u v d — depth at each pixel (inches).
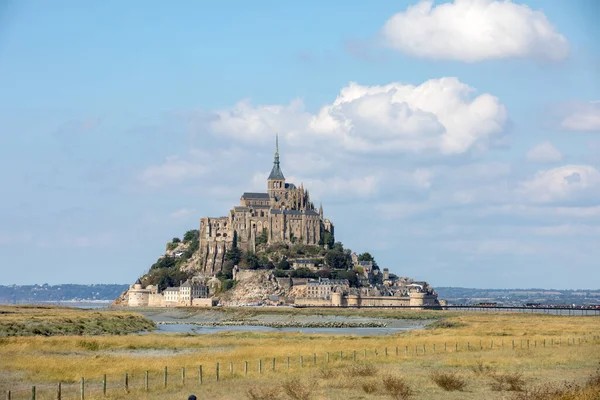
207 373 4714.6
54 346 6540.4
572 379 4370.1
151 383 4325.8
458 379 4190.5
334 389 4074.8
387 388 3973.9
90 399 3779.5
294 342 7204.7
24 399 3833.7
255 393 3843.5
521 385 4119.1
